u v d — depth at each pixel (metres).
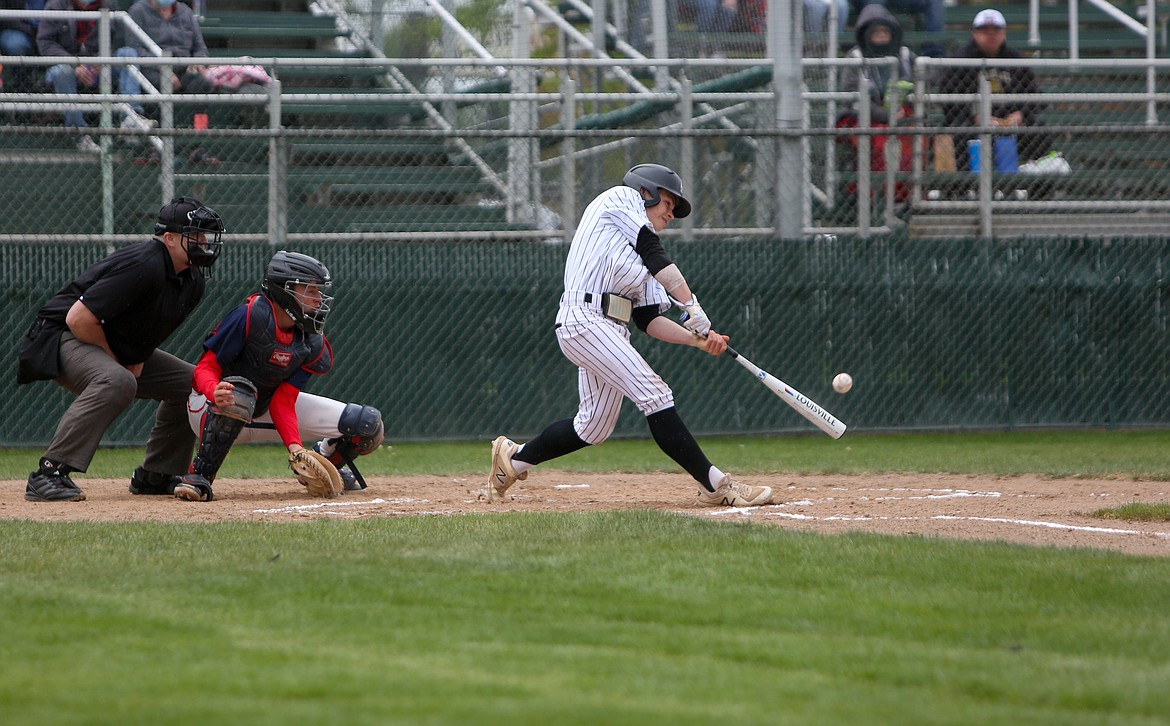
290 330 24.45
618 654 12.06
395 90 48.12
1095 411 44.56
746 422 42.38
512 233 41.38
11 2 45.88
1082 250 44.16
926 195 45.59
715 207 42.94
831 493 26.58
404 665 11.47
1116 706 10.53
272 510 22.73
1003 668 11.66
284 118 48.53
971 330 43.59
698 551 17.28
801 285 42.34
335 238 40.16
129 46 44.28
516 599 14.37
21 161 40.28
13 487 27.67
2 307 38.41
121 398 24.06
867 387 43.03
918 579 15.64
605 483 29.47
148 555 16.78
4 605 13.74
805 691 10.84
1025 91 46.72
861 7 53.12
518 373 41.31
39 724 9.55
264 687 10.62
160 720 9.65
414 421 40.72
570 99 42.34
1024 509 23.53
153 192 40.91
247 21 54.72
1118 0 61.97
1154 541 19.47
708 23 47.81
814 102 45.59
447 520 20.25
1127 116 52.41
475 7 61.06
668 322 23.19
